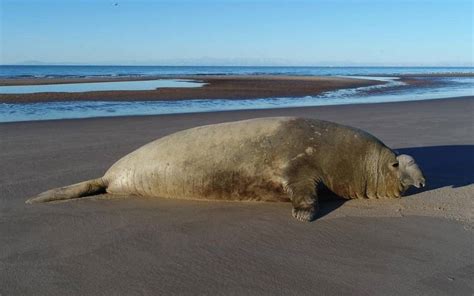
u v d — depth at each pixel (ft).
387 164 20.99
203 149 21.52
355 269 14.24
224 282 13.46
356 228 17.53
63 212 19.61
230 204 20.84
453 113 54.19
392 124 44.62
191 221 18.51
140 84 116.57
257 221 18.43
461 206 19.81
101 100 72.13
